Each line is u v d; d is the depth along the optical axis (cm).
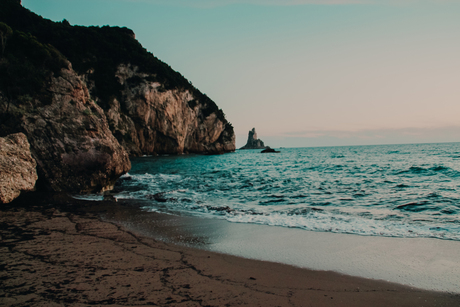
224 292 334
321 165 3052
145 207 908
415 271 406
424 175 1770
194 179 1784
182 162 4000
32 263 398
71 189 1128
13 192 871
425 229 612
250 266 421
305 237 571
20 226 601
